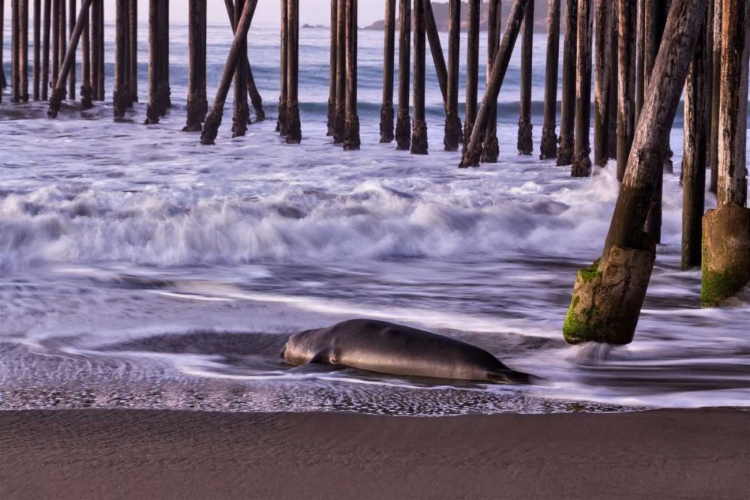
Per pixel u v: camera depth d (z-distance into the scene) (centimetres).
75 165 1894
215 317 727
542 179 1847
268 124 3372
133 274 920
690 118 998
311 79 5406
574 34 2123
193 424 435
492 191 1609
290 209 1280
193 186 1562
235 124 2772
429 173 1955
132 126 2944
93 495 340
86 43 3528
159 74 3350
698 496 347
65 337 645
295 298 826
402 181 1659
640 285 649
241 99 2769
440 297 857
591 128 3659
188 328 686
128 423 436
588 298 650
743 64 811
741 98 808
